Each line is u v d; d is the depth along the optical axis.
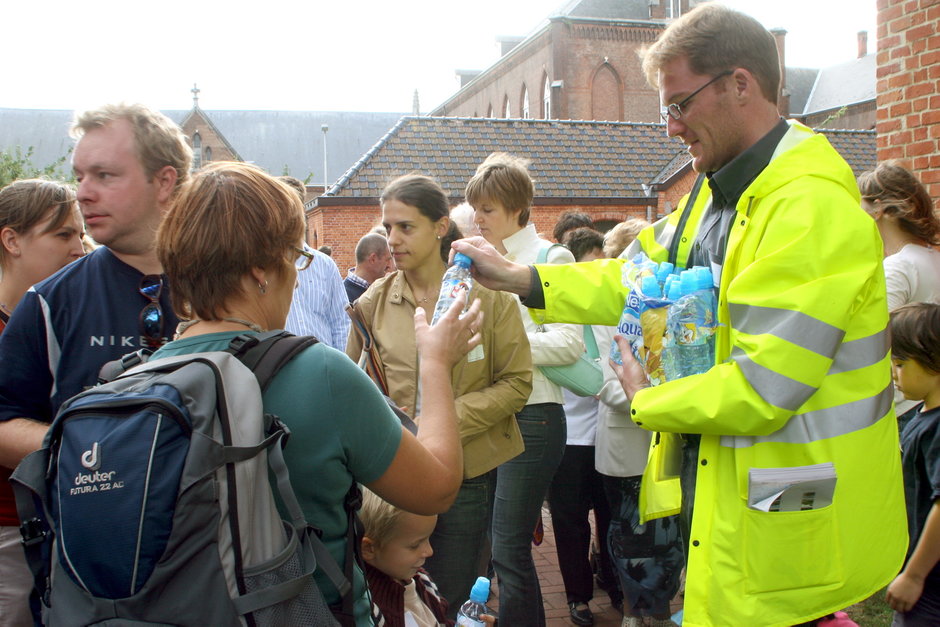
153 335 1.95
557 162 21.19
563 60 41.16
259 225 1.37
